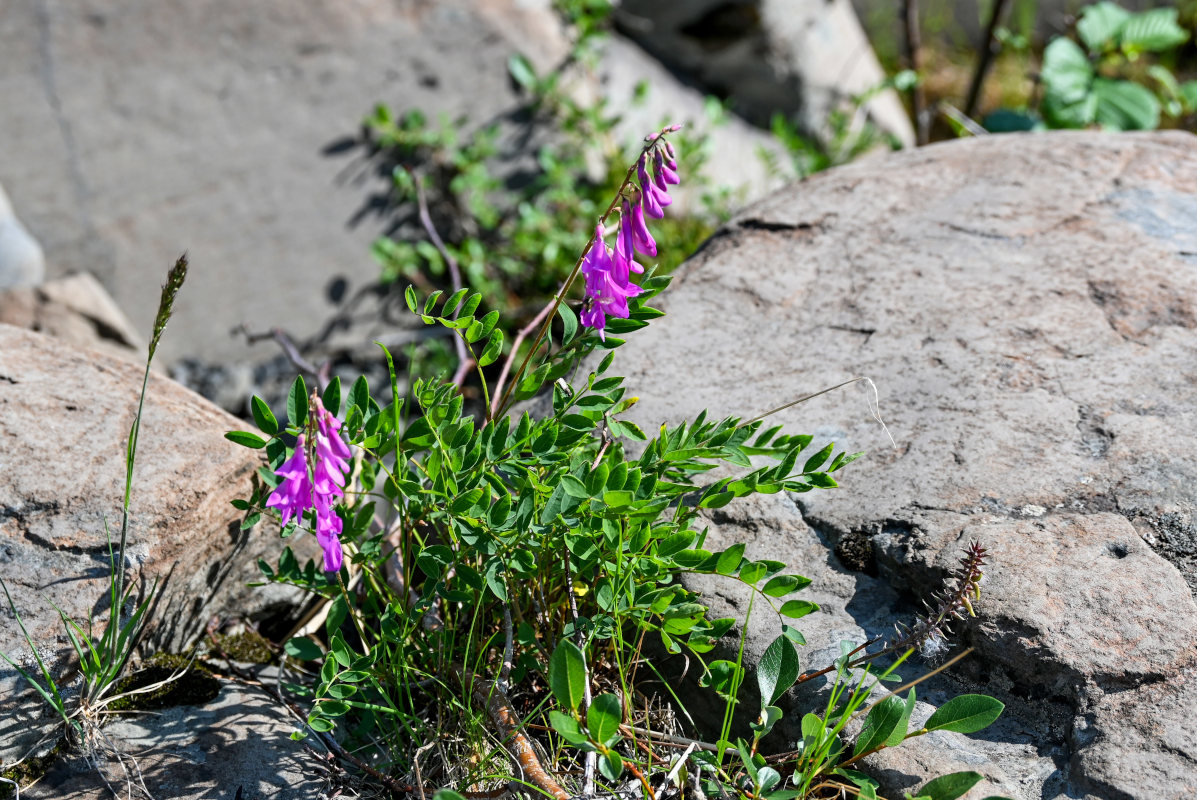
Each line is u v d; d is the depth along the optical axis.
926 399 2.74
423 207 4.41
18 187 4.59
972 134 5.32
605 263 2.21
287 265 5.01
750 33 5.91
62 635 2.27
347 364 5.05
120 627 2.35
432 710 2.48
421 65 5.18
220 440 2.64
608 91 5.64
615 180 5.26
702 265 3.35
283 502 1.99
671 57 6.05
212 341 4.92
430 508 2.30
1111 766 1.97
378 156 5.13
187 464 2.55
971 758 2.06
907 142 6.80
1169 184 3.35
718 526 2.57
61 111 4.66
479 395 4.39
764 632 2.34
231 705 2.45
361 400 2.33
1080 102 5.13
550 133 5.36
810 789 2.10
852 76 6.39
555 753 2.25
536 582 2.41
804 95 6.17
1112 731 2.02
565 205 5.29
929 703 2.18
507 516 2.18
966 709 1.98
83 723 2.23
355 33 5.07
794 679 2.09
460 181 5.13
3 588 2.29
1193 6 7.17
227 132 4.91
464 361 3.54
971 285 3.05
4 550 2.35
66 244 4.68
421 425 2.35
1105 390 2.67
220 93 4.89
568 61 5.44
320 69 5.04
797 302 3.13
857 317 3.03
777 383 2.87
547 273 5.17
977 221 3.29
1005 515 2.40
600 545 2.26
